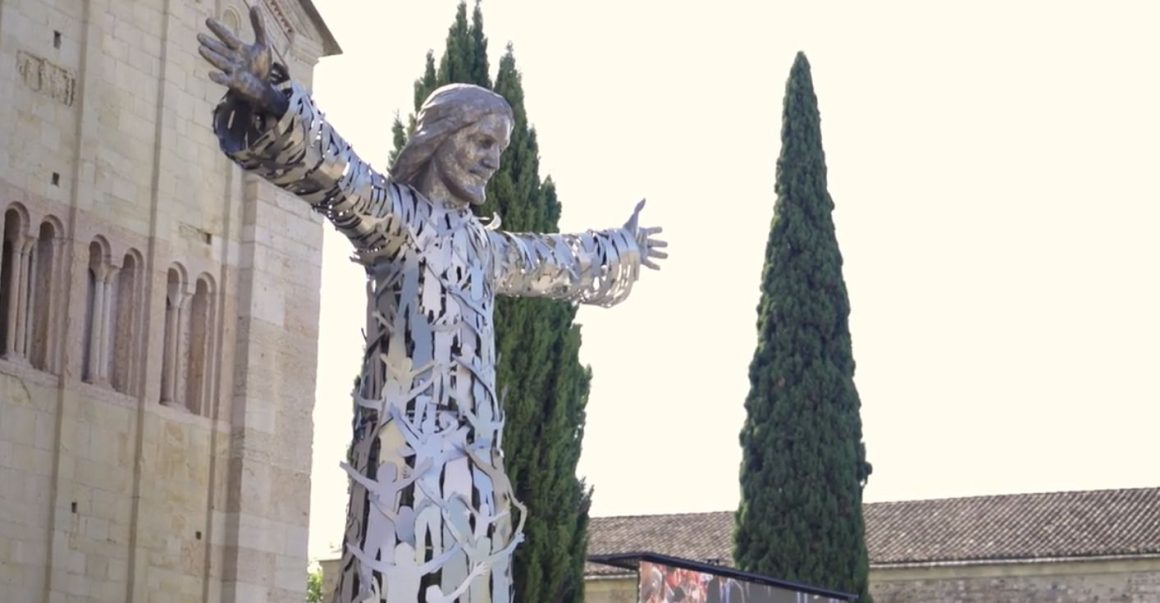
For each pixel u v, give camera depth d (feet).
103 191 89.25
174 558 91.45
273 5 99.76
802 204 131.64
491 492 49.55
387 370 48.80
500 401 53.83
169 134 93.35
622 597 175.83
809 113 132.98
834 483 126.82
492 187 93.20
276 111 44.70
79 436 86.58
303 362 99.86
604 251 55.98
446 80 95.35
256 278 96.99
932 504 184.65
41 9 86.89
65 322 86.48
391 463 48.16
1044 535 172.04
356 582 47.80
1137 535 168.25
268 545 96.07
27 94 85.61
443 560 47.96
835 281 130.62
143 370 90.53
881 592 172.45
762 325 130.93
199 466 93.61
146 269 91.35
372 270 50.06
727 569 89.45
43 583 84.07
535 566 92.89
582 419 99.19
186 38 94.99
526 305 94.07
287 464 98.02
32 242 85.40
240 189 97.71
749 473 128.57
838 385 128.88
